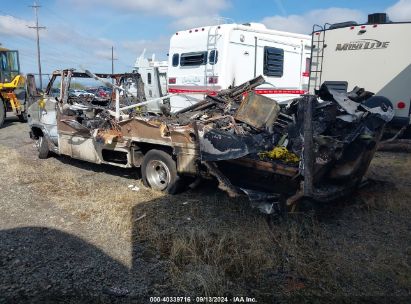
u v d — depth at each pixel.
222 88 9.59
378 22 9.59
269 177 4.98
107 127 6.69
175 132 5.34
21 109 14.91
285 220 4.61
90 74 6.43
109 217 4.84
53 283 3.40
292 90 11.79
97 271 3.61
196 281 3.45
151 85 16.06
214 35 9.63
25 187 6.11
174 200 5.52
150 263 3.77
